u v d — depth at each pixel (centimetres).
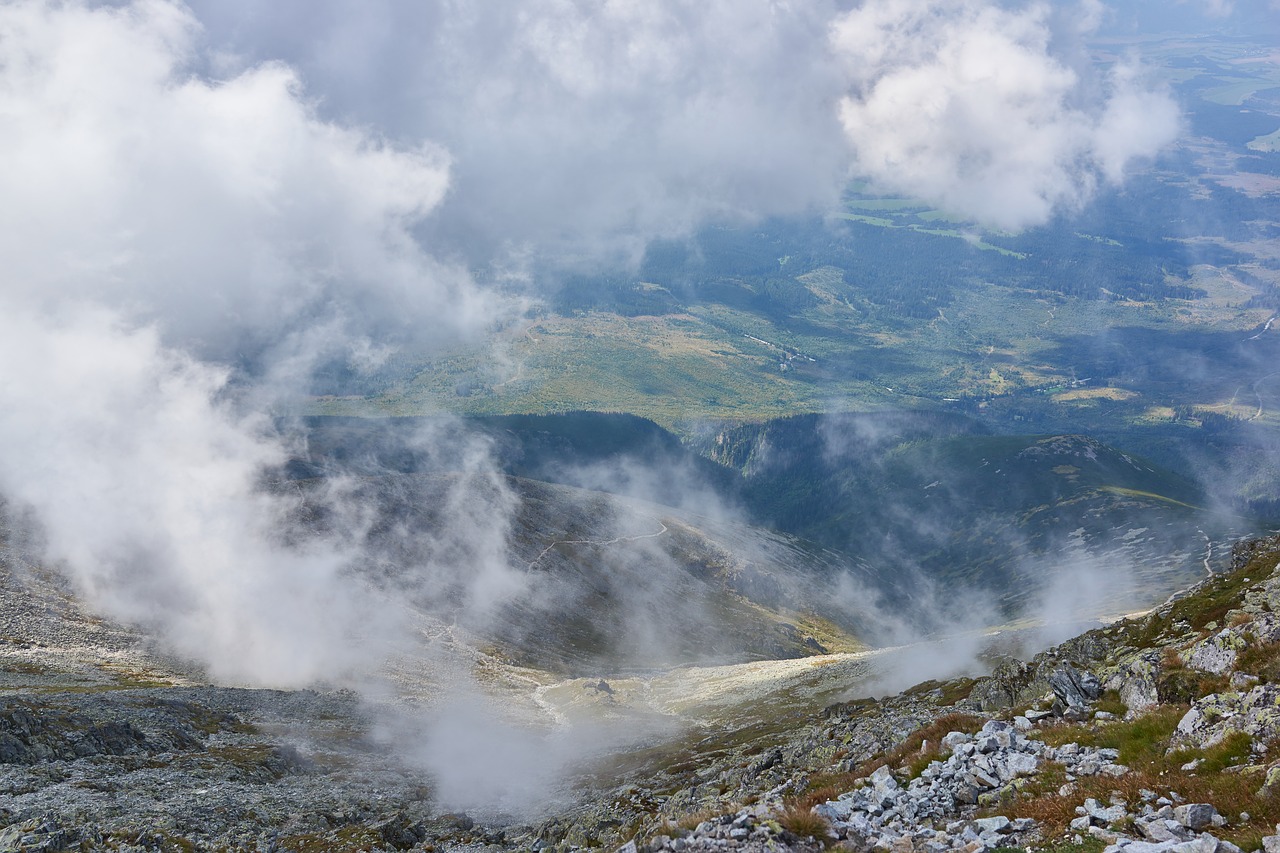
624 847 3041
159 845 5116
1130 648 4741
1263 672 3031
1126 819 2366
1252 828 2089
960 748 3378
